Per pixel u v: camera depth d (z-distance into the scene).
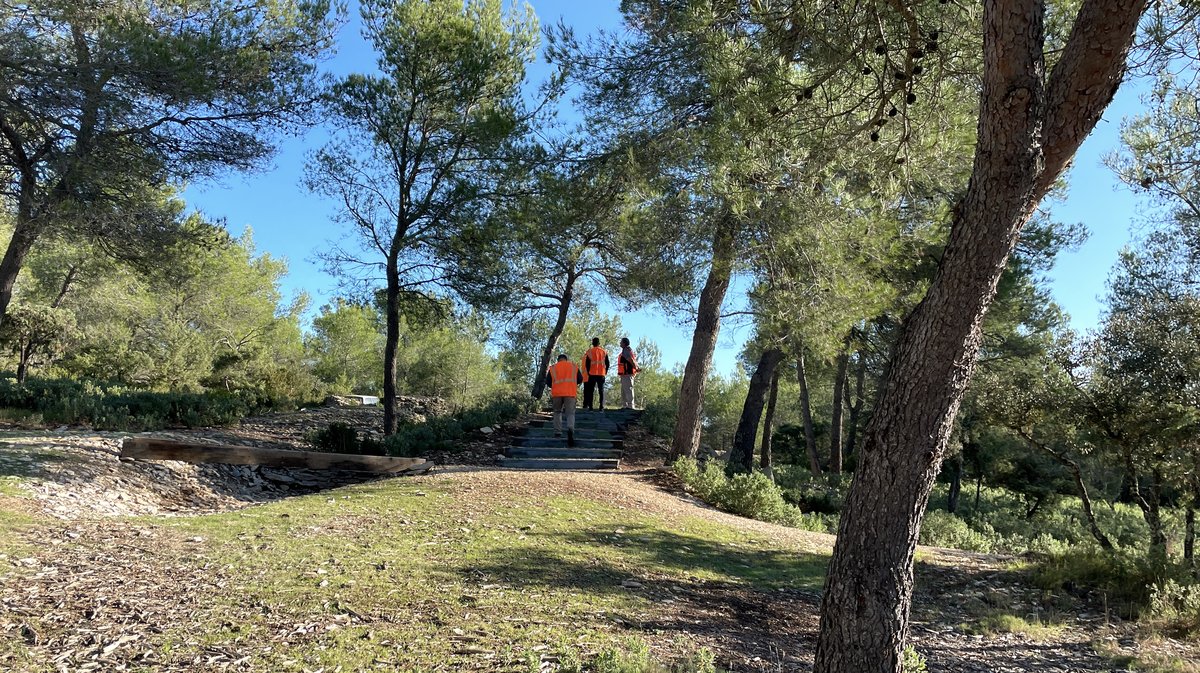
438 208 15.02
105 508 8.12
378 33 14.84
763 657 4.84
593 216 13.64
